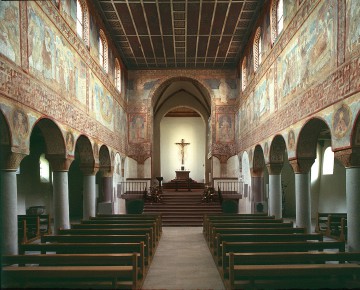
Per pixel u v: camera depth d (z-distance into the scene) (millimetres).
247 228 11789
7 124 8977
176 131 40281
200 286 8891
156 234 14320
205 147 36062
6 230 9383
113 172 22750
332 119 10352
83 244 8734
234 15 19578
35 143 25000
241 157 25375
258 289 7332
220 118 28062
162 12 19078
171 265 11102
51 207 25297
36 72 10836
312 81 11867
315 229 18297
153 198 24734
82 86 15781
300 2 13016
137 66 27922
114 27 20859
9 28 9109
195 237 16844
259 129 19531
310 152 13422
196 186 34219
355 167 9672
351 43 9156
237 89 27359
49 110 11883
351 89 9164
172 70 28328
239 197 25266
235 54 25500
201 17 19734
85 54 16281
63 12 13375
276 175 17438
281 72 15375
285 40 14812
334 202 23875
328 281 7398
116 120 23734
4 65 8812
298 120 13195
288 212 26281
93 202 18031
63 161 13664
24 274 6371
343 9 9602
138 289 7840
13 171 9578
